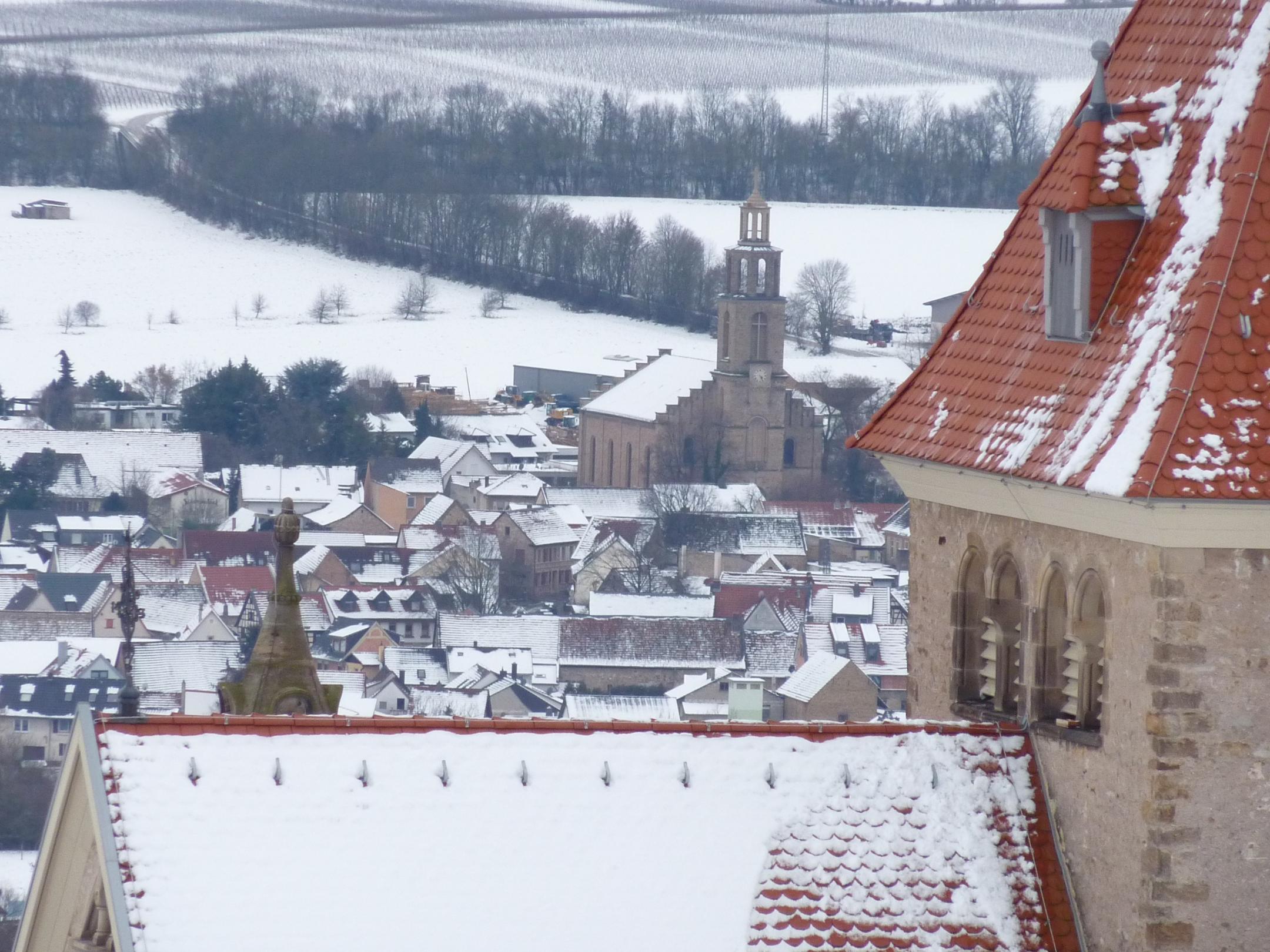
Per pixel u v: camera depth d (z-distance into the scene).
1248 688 100.69
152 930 93.06
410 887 96.44
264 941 93.69
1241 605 100.25
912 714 120.81
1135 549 101.88
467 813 99.06
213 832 96.06
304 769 98.44
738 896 99.75
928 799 105.31
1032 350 110.69
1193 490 96.31
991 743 108.50
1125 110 108.62
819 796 103.69
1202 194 103.69
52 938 100.69
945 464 111.81
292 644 118.44
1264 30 104.69
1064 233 108.06
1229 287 99.75
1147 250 105.50
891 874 102.62
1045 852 106.44
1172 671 100.31
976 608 116.31
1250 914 101.31
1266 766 101.06
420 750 100.25
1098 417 101.69
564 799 100.44
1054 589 109.25
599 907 97.88
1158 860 100.69
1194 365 98.44
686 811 101.62
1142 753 101.50
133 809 95.75
